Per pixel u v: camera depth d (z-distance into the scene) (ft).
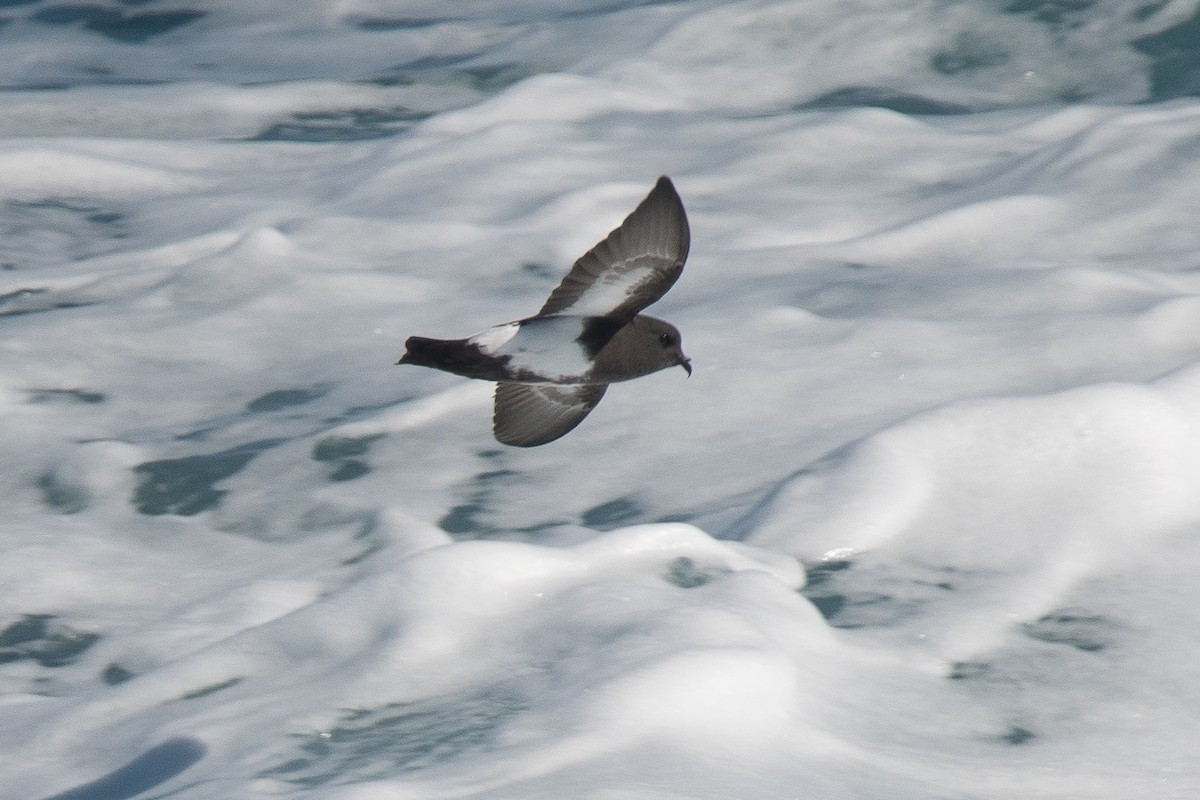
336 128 64.80
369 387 40.65
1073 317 38.86
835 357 38.47
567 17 75.25
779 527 30.68
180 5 83.05
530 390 21.27
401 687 25.00
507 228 49.60
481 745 22.30
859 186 52.47
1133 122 51.70
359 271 47.55
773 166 54.29
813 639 26.20
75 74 73.72
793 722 22.80
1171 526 29.89
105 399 41.16
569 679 24.03
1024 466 31.22
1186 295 39.50
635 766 20.97
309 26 79.25
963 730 24.14
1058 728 24.30
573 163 55.16
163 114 66.69
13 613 31.32
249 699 25.55
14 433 39.52
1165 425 31.58
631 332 20.44
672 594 27.02
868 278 43.60
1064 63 62.64
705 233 48.96
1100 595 28.27
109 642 29.99
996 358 37.42
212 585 32.27
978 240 46.11
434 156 56.29
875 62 64.59
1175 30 62.90
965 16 65.67
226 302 46.11
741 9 68.44
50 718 26.45
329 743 23.53
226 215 53.67
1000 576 28.84
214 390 41.37
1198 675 25.73
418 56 73.10
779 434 35.60
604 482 34.94
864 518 30.45
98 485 36.78
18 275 49.29
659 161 55.36
